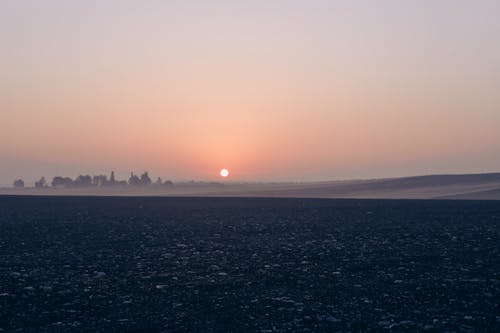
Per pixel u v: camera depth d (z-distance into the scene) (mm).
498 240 39281
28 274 26438
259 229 47906
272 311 19562
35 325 17906
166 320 18438
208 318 18688
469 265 28812
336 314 19172
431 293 22312
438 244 37188
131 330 17328
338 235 42969
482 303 20656
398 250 34344
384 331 17156
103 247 36031
